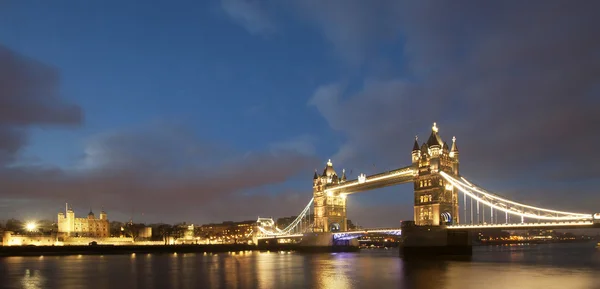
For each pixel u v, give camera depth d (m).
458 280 82.94
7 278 92.88
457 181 151.00
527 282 79.50
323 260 149.12
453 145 163.12
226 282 82.81
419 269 106.19
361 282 81.25
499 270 102.00
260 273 99.69
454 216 156.12
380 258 159.75
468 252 150.62
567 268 107.88
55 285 81.50
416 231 153.88
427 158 160.62
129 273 101.75
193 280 86.50
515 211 133.62
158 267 119.12
